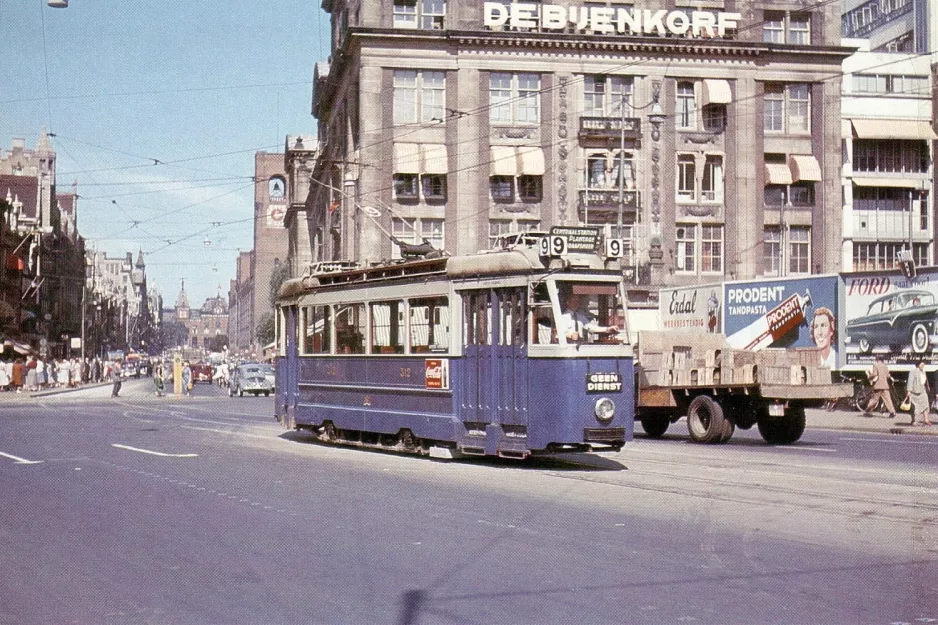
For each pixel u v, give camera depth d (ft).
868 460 61.36
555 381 53.26
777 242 182.60
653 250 174.91
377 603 25.53
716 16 180.45
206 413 123.65
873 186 208.74
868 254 209.26
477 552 31.94
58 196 430.20
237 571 29.37
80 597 26.45
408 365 62.95
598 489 46.78
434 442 62.18
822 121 182.60
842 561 30.48
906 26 249.75
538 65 175.11
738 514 39.32
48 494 46.03
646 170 177.78
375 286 66.44
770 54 181.37
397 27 172.96
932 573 28.86
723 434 75.72
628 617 24.07
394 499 43.55
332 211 202.69
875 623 23.54
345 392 69.67
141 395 195.62
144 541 34.17
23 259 296.10
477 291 57.82
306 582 27.89
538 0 178.19
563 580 28.02
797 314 125.08
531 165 171.73
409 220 172.04
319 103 229.66
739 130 180.45
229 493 45.80
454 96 172.65
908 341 114.42
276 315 80.33
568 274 54.24
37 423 101.76
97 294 433.07
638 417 83.10
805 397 75.31
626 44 176.24
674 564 30.07
